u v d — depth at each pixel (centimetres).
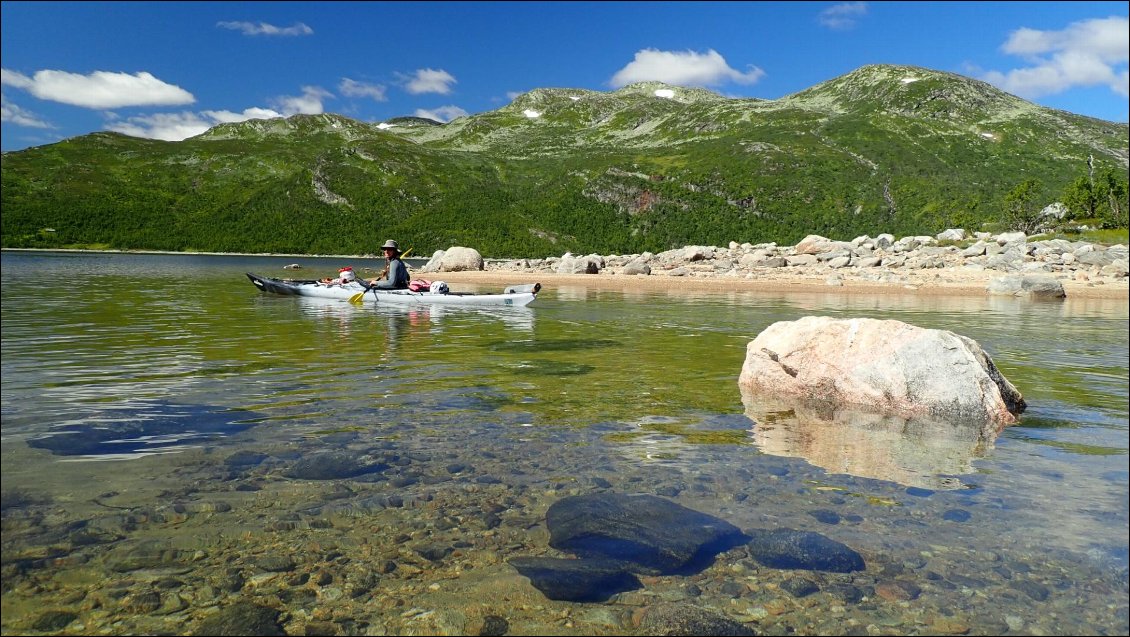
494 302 2081
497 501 454
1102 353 1180
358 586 345
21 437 579
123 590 336
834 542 393
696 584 348
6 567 355
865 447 587
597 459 544
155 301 2058
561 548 387
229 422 639
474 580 352
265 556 375
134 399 727
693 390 829
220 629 304
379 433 611
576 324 1577
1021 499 461
